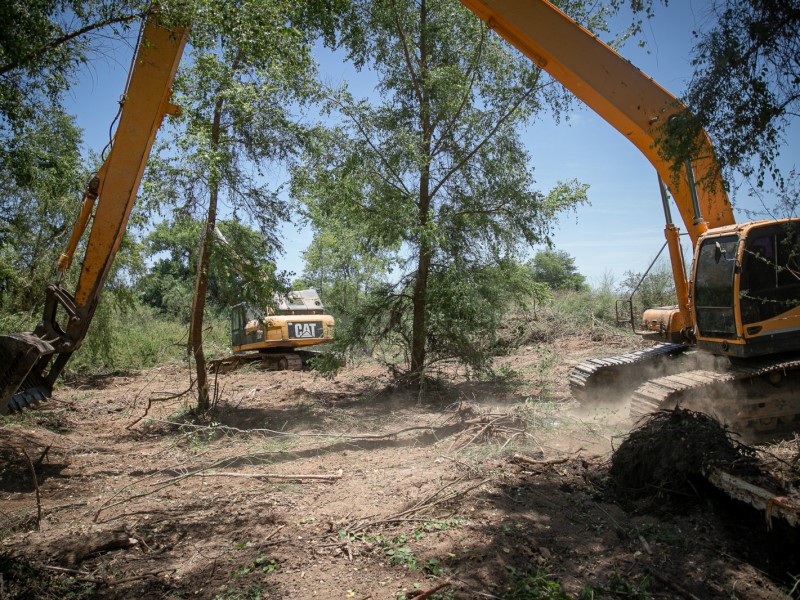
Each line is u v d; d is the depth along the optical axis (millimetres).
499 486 6117
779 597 4121
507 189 12508
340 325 13648
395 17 12406
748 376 7844
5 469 7828
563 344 18594
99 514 6121
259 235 11203
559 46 8070
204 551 5078
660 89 8094
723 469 5055
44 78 7480
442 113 12688
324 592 4246
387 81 13172
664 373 9922
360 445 8719
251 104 10375
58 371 7957
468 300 12211
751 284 7750
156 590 4457
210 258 10758
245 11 7555
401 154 12430
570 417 8797
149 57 8242
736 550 4711
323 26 10539
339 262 22531
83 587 4527
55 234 15969
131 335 22391
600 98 8086
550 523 5211
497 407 10672
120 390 16016
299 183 11531
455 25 12773
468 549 4723
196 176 10148
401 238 12594
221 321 25109
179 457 8602
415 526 5227
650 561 4551
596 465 6691
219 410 11578
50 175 13117
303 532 5297
